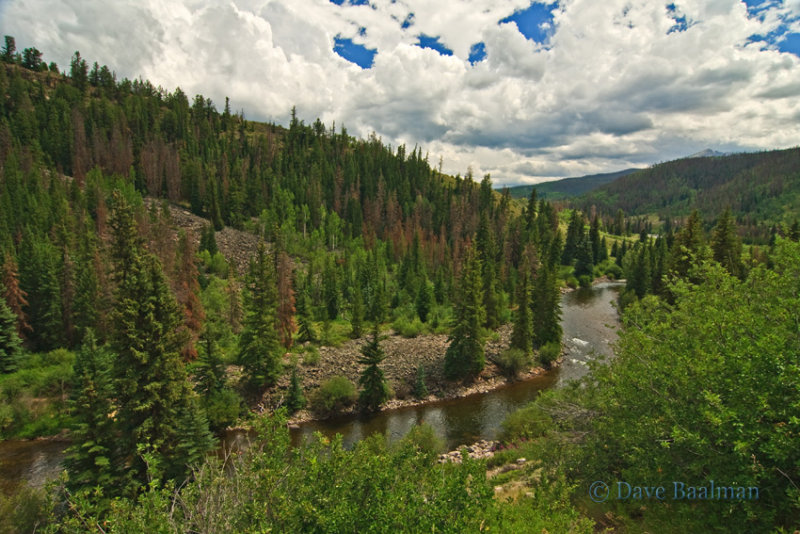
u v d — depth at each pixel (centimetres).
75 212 8681
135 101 16512
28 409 3953
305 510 846
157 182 12431
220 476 963
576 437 1700
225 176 12925
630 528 1260
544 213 14600
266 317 4506
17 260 5991
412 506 846
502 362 5328
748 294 1261
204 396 3831
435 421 4053
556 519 1030
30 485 3000
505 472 2389
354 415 4212
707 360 1044
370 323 7300
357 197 14500
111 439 2433
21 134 11994
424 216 14300
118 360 2598
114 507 901
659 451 1120
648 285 8006
